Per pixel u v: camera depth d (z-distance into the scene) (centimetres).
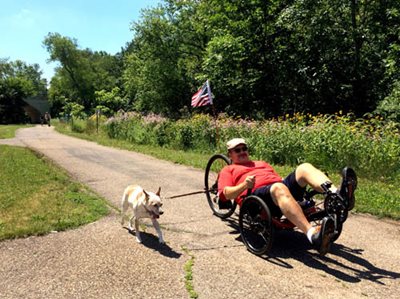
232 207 549
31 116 7688
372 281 379
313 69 1766
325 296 346
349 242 486
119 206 644
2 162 1075
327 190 420
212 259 427
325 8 1731
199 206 650
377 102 1616
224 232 519
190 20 3300
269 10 1902
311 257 436
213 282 371
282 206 419
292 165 1051
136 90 3891
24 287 359
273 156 1104
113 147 1652
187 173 973
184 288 358
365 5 1797
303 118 1364
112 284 366
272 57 1895
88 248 454
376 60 1745
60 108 8144
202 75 2212
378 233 523
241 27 1948
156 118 1842
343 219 407
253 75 1934
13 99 6481
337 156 965
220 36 2034
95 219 562
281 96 1894
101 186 805
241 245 471
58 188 754
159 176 928
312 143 1023
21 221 538
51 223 530
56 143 1809
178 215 596
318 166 980
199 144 1437
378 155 909
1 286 360
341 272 398
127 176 925
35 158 1185
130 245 465
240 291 353
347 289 361
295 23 1766
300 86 1806
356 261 427
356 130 1023
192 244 473
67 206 621
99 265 407
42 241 475
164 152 1388
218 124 1417
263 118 1791
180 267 404
